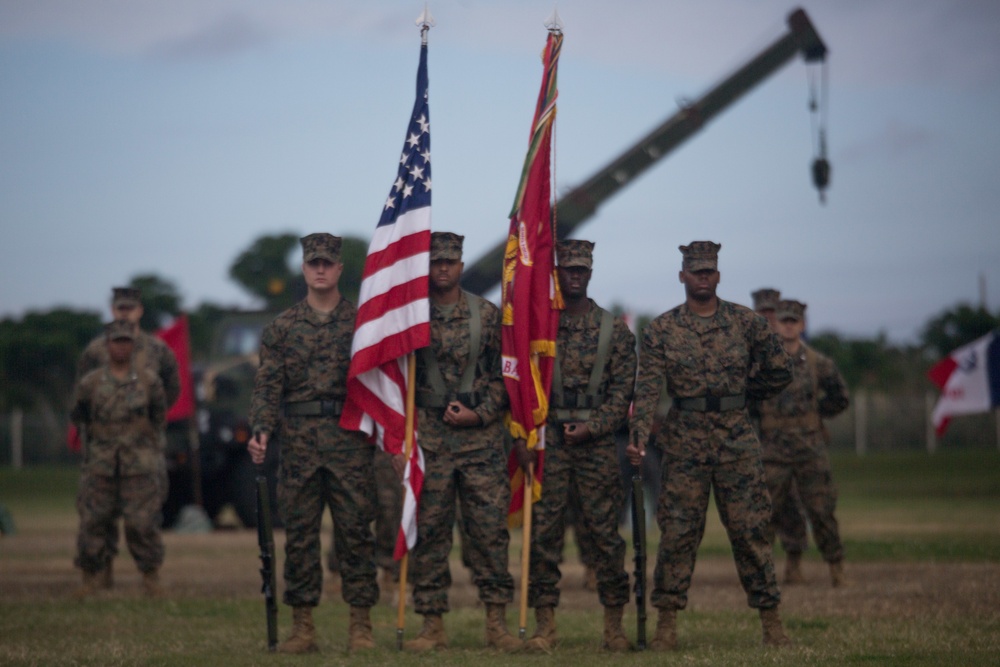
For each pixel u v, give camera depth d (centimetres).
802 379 2056
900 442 7531
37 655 1393
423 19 1538
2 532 2333
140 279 9056
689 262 1428
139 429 2048
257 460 1418
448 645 1458
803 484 2050
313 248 1462
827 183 3838
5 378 8425
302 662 1324
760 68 3706
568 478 1459
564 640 1500
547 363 1451
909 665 1241
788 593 1952
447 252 1452
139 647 1457
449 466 1441
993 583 1961
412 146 1502
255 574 2367
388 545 1948
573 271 1457
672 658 1309
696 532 1425
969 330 8438
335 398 1453
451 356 1449
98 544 2038
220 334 3825
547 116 1505
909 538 2764
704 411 1418
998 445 7481
